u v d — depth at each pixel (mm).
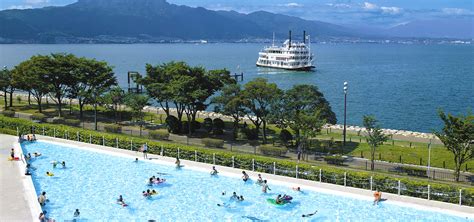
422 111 128625
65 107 109125
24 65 98812
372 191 48719
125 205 46156
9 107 108125
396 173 55844
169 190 51031
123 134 78000
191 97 77125
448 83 197750
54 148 68375
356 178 50250
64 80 92250
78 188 51281
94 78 90188
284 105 71250
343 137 78312
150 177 55375
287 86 194000
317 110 66625
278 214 44281
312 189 50000
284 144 72375
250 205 46625
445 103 142375
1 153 63812
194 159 61406
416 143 75625
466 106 136750
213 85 81750
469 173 56094
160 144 64812
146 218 43219
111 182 53562
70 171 57469
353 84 196625
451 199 45062
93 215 43594
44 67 90750
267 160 56094
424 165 60344
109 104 96750
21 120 80062
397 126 109562
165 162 60938
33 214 41125
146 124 90312
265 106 74062
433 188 45938
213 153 59812
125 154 64812
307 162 60844
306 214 44000
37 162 61000
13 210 41938
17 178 51938
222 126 80375
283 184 51906
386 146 71188
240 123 90750
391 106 137125
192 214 44344
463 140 50812
